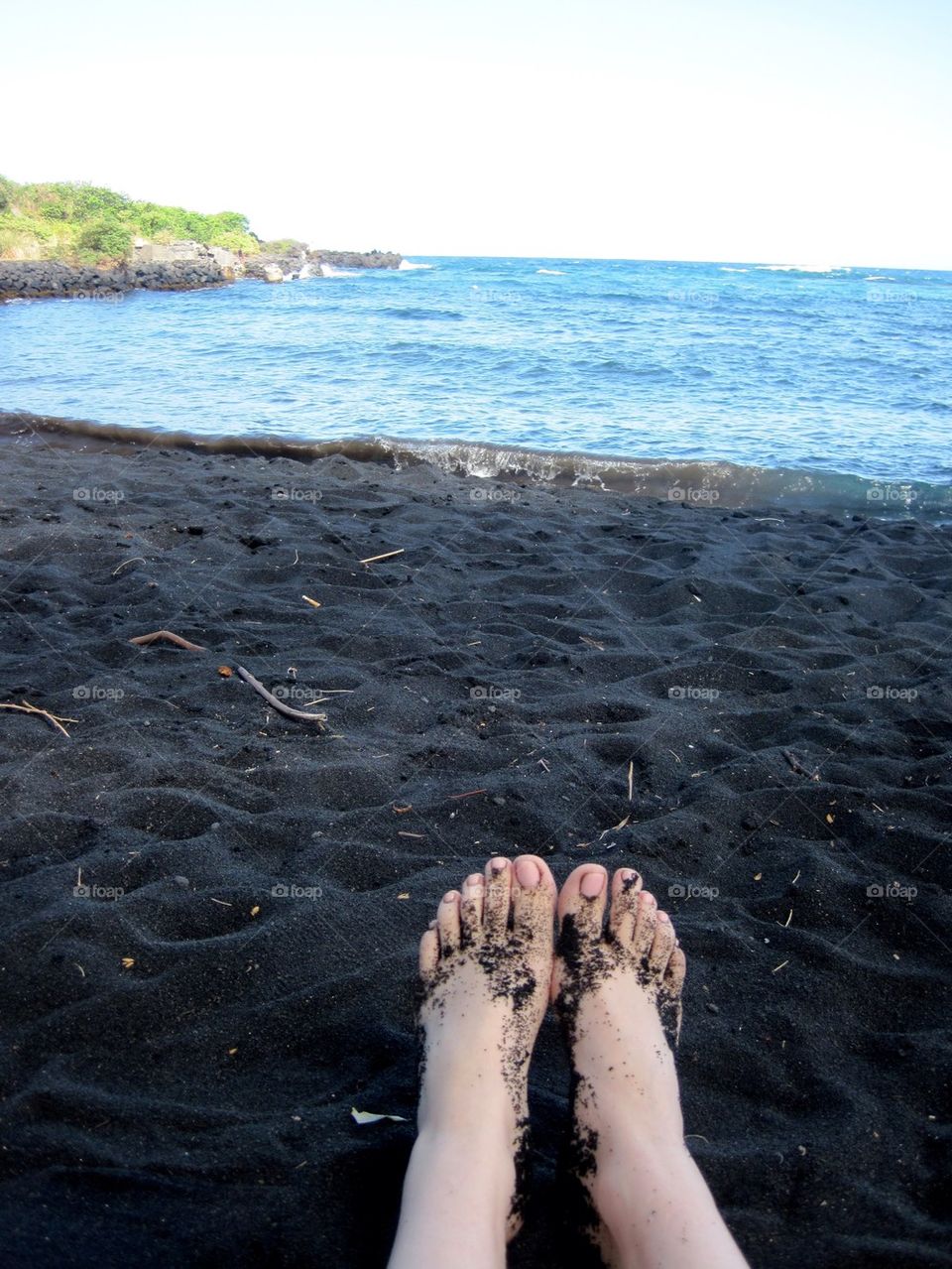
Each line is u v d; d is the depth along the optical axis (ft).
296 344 19.70
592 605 5.32
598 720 3.94
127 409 11.96
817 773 3.58
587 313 30.48
